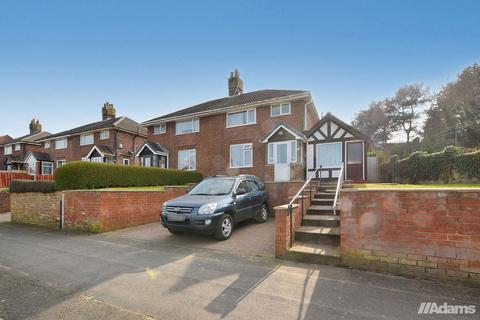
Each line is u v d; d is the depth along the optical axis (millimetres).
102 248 6574
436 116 37125
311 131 16141
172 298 3797
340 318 3215
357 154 15062
